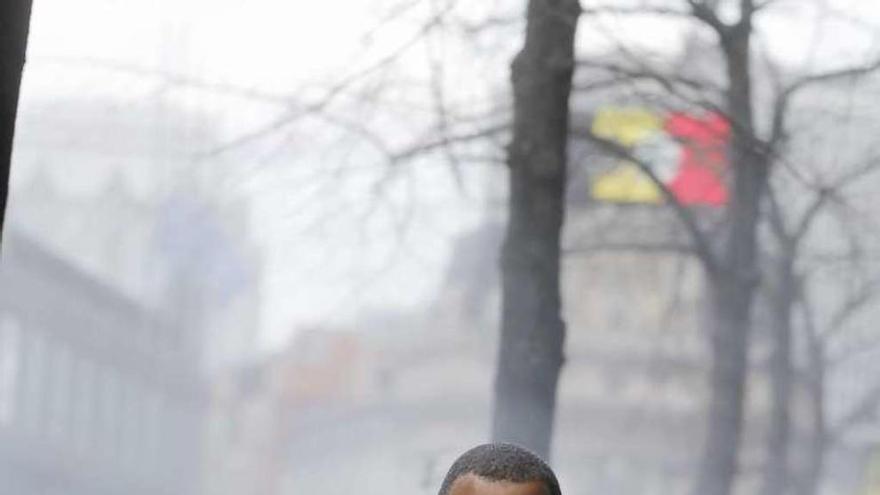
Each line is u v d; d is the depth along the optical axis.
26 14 5.77
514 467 4.60
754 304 37.53
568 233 31.05
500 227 26.58
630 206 28.42
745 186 27.47
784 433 45.00
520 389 18.14
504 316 18.34
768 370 43.50
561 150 18.56
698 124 24.22
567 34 18.59
